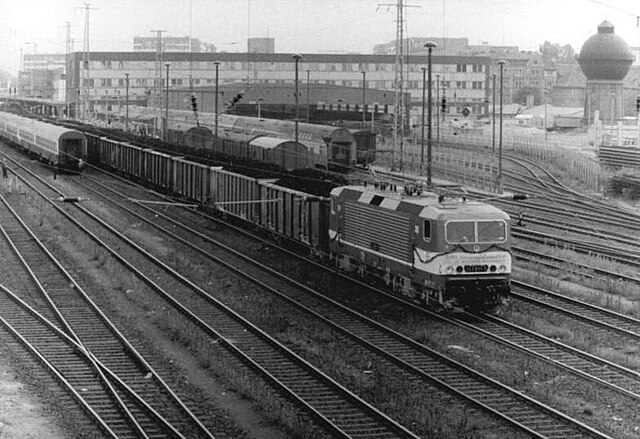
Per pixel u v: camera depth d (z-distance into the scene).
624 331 28.56
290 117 121.56
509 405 21.56
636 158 70.69
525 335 28.28
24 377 23.94
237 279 37.25
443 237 30.20
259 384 23.06
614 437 19.53
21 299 33.34
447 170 81.44
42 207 57.59
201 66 161.62
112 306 32.47
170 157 64.00
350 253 36.53
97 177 77.06
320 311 31.48
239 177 51.06
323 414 20.84
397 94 77.69
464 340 27.64
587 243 45.69
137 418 20.61
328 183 44.03
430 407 21.31
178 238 47.19
